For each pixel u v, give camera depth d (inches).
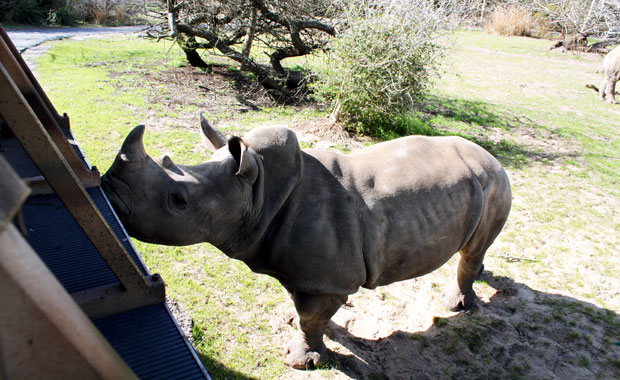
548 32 1116.5
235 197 107.6
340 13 435.8
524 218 273.3
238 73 506.9
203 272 189.6
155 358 88.4
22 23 833.5
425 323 180.2
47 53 552.1
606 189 328.2
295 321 166.4
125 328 94.3
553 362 166.7
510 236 251.9
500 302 198.4
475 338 173.8
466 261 175.2
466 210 145.5
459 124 446.3
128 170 93.8
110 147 285.1
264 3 454.0
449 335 173.9
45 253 113.7
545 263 229.5
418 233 135.7
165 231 100.0
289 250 121.4
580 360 168.6
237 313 170.4
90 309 95.0
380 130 378.9
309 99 456.8
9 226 34.4
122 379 40.4
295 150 120.3
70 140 176.7
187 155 287.9
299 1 459.5
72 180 82.4
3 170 32.1
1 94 71.3
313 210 122.5
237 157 106.2
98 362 38.2
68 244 118.3
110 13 968.3
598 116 527.5
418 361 160.1
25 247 35.2
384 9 367.9
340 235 124.0
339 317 177.6
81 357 37.0
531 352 170.1
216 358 148.3
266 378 143.8
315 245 121.2
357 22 360.5
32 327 34.7
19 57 161.2
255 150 115.6
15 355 34.8
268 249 122.2
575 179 341.4
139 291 98.8
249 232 117.0
